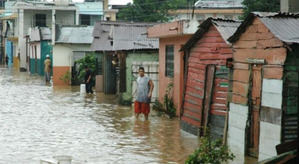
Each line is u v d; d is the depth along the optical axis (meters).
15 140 13.94
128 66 22.09
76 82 34.41
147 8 46.44
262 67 10.73
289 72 10.12
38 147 13.02
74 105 22.22
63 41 34.62
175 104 18.25
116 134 14.89
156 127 16.16
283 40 9.88
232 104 11.91
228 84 12.16
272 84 10.38
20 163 11.28
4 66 61.78
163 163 11.31
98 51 29.98
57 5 53.12
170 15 46.12
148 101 17.73
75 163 11.27
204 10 42.84
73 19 53.72
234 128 11.80
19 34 53.34
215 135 13.15
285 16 10.82
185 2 46.78
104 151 12.55
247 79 11.28
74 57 35.06
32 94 27.05
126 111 20.23
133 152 12.44
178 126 16.28
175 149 12.73
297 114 10.24
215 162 8.85
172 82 18.50
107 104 22.77
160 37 19.11
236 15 41.78
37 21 54.25
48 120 17.61
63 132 15.24
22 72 50.00
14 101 23.39
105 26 29.77
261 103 10.73
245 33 11.34
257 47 10.91
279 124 10.16
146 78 17.81
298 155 7.46
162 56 19.58
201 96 13.97
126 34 24.41
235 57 11.80
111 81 27.67
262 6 27.06
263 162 7.46
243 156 11.32
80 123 16.98
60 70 34.53
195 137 14.24
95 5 56.56
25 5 53.41
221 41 13.25
